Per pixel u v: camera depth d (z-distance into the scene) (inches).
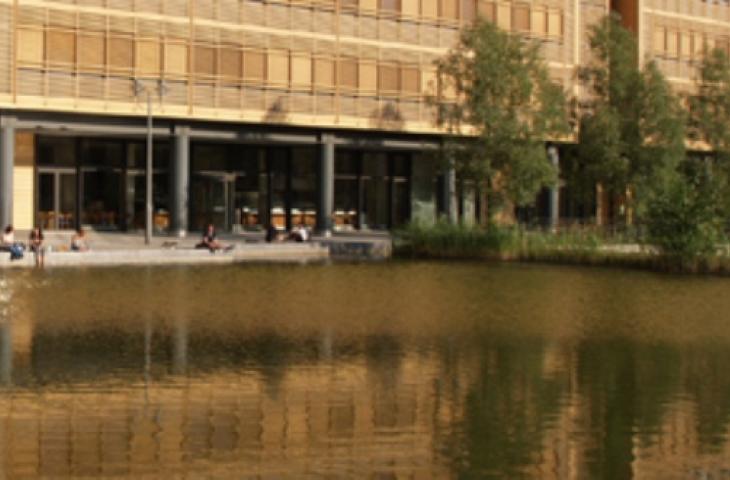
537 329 1130.0
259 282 1581.0
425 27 2842.0
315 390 796.6
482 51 2468.0
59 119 2321.6
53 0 2293.3
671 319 1229.7
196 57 2479.1
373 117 2760.8
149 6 2411.4
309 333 1063.6
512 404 762.8
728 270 1898.4
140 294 1382.9
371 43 2753.4
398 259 2192.4
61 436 660.7
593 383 837.8
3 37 2242.9
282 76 2610.7
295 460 619.5
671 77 3403.1
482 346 1007.0
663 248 1951.3
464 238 2228.1
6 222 2253.9
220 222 2822.3
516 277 1776.6
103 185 2620.6
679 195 1948.8
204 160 2812.5
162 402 748.6
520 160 2422.5
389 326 1128.2
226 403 748.6
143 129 2440.9
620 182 2792.8
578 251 2107.5
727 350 1001.5
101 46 2353.6
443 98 2706.7
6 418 700.0
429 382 831.7
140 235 2539.4
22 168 2493.8
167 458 618.8
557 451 646.5
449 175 2915.8
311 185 2977.4
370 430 684.7
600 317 1241.4
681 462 629.0
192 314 1192.8
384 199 3093.0
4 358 901.8
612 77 2812.5
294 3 2625.5
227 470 599.5
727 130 2987.2
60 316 1160.2
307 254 2285.9
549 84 2512.3
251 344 987.9
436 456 632.4
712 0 3516.2
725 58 3024.1
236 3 2534.5
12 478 582.9
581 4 3179.1
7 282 1505.9
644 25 3326.8
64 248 2026.3
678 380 852.6
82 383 805.9
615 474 606.5
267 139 2620.6
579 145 2815.0
